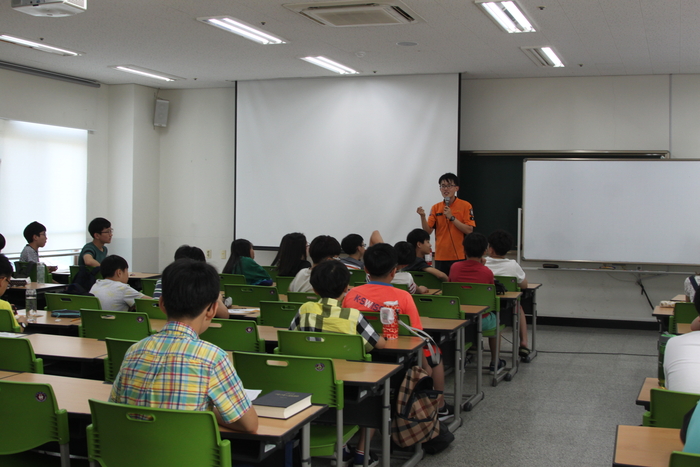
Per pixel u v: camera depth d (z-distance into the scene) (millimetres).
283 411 1818
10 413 1864
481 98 7633
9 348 2451
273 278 6270
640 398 2250
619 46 5953
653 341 6547
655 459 1617
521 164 7527
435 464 3217
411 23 5344
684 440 1597
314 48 6309
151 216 8781
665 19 5098
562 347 6242
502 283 5137
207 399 1690
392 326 3021
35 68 7371
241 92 8180
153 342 1724
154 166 8805
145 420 1627
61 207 7902
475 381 4910
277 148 8062
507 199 7566
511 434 3678
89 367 2941
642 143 7145
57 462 2123
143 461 1653
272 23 5438
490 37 5750
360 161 7730
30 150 7488
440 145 7406
